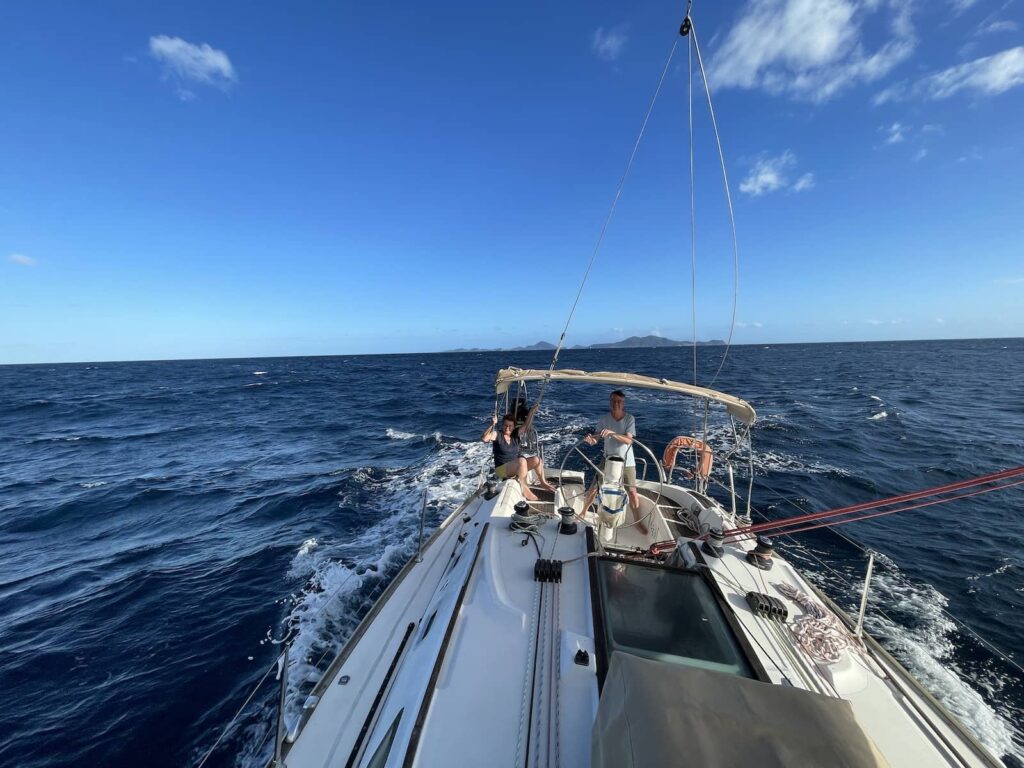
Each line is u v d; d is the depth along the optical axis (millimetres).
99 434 23406
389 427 21547
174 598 7289
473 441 17266
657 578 3102
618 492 4832
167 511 11570
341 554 8391
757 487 11648
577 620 2854
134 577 8047
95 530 10578
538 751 2023
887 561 7934
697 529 5344
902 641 5891
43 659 5949
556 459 13469
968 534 8992
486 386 40906
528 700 2291
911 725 2500
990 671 5371
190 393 43031
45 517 11438
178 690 5352
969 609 6562
